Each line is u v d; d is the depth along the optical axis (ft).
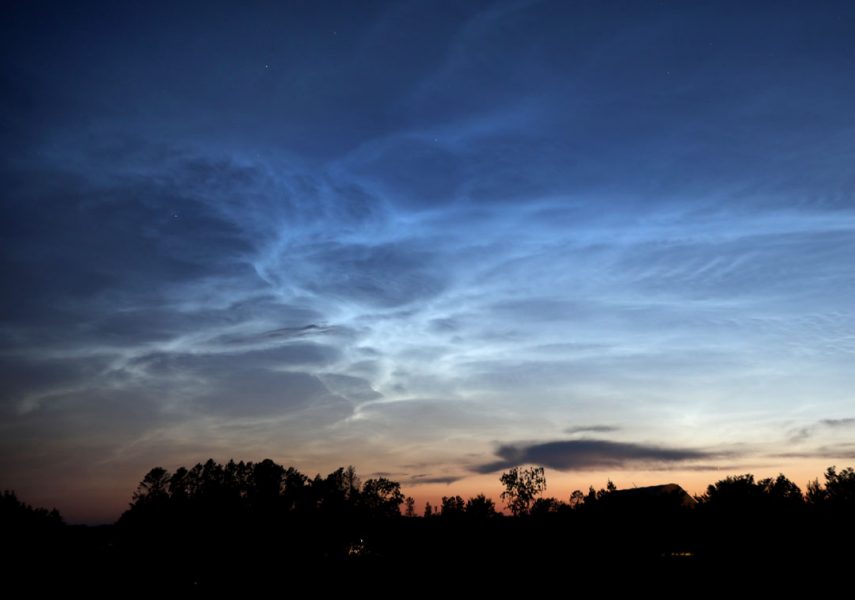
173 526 155.43
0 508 140.05
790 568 86.63
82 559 139.95
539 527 131.23
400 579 122.01
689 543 107.45
